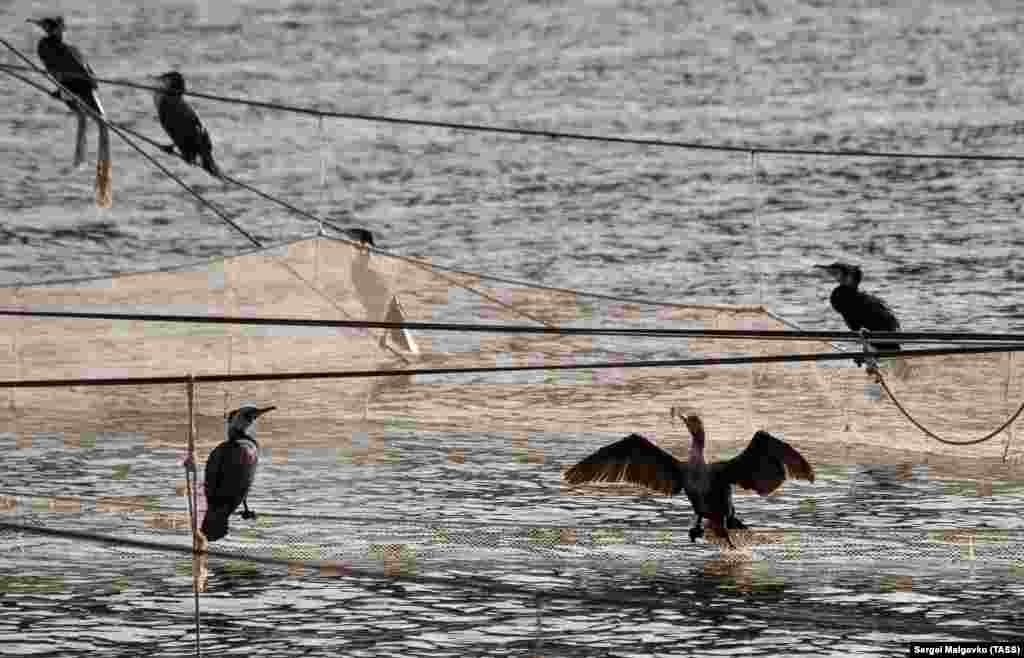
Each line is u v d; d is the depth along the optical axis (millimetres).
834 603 18219
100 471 23016
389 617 18000
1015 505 21422
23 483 22516
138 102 72688
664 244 43031
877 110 67250
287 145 61531
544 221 46750
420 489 22078
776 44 90062
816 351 25250
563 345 27688
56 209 48656
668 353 26500
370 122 66125
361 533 20203
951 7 105438
